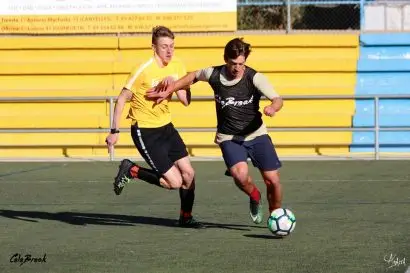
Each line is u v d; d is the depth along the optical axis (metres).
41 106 46.19
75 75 47.19
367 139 44.47
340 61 46.41
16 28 48.25
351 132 44.41
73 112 45.97
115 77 47.09
